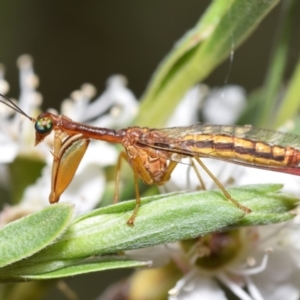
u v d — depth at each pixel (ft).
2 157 0.50
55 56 0.82
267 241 0.48
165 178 0.46
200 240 0.47
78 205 0.48
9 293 0.48
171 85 0.48
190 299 0.47
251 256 0.48
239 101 0.56
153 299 0.49
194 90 0.53
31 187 0.49
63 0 0.82
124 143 0.45
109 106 0.55
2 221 0.49
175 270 0.49
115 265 0.41
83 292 0.65
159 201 0.42
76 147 0.44
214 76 0.82
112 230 0.41
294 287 0.48
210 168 0.47
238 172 0.47
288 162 0.45
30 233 0.41
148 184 0.46
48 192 0.49
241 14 0.45
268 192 0.43
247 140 0.45
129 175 0.49
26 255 0.40
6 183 0.53
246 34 0.46
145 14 0.84
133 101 0.53
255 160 0.45
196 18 0.84
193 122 0.53
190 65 0.47
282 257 0.48
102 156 0.48
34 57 0.81
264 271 0.48
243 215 0.42
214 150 0.45
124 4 0.84
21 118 0.50
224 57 0.47
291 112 0.49
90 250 0.41
